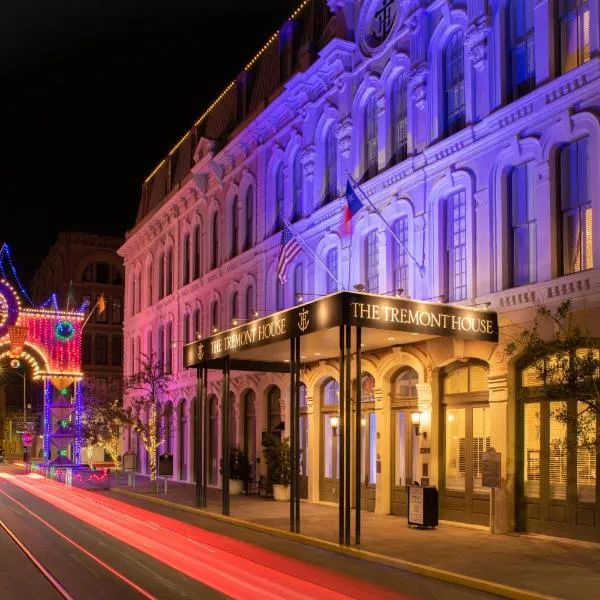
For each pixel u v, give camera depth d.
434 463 19.97
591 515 15.74
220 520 21.47
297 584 12.11
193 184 38.03
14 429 92.44
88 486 35.75
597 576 12.45
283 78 30.61
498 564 13.57
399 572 13.40
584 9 16.59
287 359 25.30
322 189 26.83
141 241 48.09
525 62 18.28
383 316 16.50
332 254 25.91
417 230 21.22
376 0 24.55
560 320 16.06
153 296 45.41
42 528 19.36
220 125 37.44
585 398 11.97
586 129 16.00
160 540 17.25
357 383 16.62
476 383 19.34
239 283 33.09
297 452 18.58
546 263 16.83
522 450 17.56
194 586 11.82
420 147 21.45
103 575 12.77
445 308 17.30
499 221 18.33
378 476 22.23
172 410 36.56
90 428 40.81
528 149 17.58
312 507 24.25
